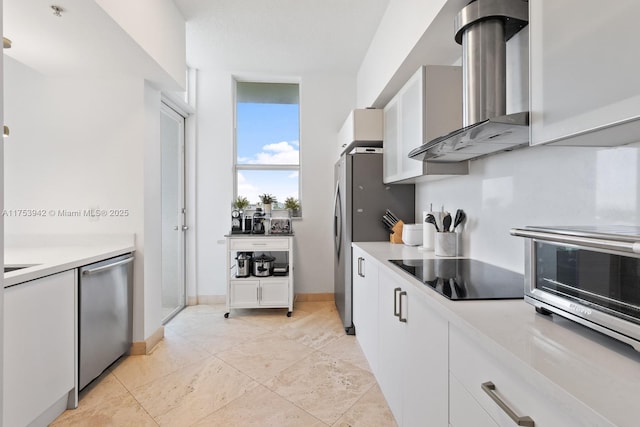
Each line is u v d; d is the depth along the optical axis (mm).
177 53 2627
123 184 2502
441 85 1930
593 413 489
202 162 3854
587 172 1162
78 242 2465
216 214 3869
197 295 3859
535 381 618
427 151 1652
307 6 2627
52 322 1663
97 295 2029
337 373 2215
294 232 3982
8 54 2131
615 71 703
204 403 1874
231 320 3299
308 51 3393
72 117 2480
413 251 2297
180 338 2834
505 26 1459
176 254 3654
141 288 2508
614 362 653
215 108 3861
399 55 2242
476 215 1925
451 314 989
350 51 3393
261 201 3965
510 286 1291
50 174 2475
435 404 1159
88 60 2215
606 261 713
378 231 2979
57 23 1769
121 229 2500
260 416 1756
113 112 2490
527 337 787
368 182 2973
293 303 3805
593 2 755
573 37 816
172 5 2531
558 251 864
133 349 2492
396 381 1607
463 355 959
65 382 1750
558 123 871
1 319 1002
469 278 1440
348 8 2643
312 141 3994
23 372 1493
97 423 1699
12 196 2457
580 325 867
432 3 1673
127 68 2344
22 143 2459
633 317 651
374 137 2975
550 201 1346
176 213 3670
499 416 772
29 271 1515
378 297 1958
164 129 3408
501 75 1432
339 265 3311
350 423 1699
